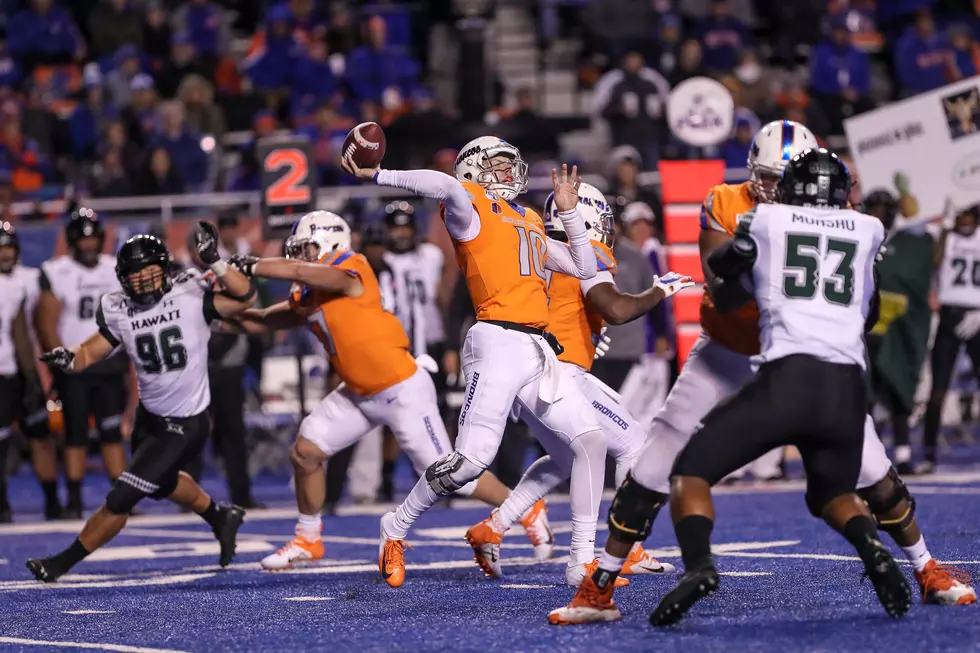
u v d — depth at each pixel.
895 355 39.31
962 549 22.97
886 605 15.48
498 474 37.88
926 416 40.31
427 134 50.31
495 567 22.59
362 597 20.75
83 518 37.56
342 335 24.78
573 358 21.84
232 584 23.53
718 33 61.88
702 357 18.59
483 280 20.33
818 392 15.45
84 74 65.31
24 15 65.62
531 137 50.88
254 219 44.72
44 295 36.84
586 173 53.47
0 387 36.94
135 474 24.72
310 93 61.44
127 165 53.28
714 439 15.53
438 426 25.22
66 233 37.47
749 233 15.99
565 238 21.95
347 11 65.56
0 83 64.56
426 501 20.53
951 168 40.03
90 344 24.80
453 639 16.00
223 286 24.34
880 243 16.38
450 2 68.88
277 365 45.81
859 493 17.02
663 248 41.56
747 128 52.03
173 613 19.78
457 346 37.91
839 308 15.84
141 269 24.25
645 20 64.56
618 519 16.75
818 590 18.81
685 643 14.87
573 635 15.84
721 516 31.52
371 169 19.67
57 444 42.50
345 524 33.66
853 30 67.75
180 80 62.22
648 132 53.91
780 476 40.75
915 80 64.38
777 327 15.77
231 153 59.16
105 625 18.83
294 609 19.64
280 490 42.72
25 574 26.22
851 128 41.25
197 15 66.12
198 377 24.97
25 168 56.84
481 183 20.80
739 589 19.31
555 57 68.62
